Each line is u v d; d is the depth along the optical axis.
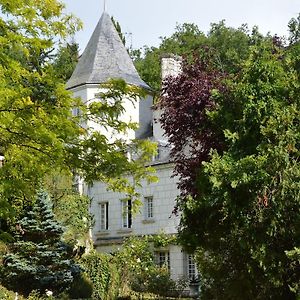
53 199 26.73
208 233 11.80
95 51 37.84
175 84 16.14
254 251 10.44
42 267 23.06
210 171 10.95
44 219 23.52
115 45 38.62
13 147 10.42
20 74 10.33
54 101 10.53
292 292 10.78
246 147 11.59
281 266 10.40
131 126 11.69
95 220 31.11
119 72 37.31
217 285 11.94
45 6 11.02
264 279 10.84
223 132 12.44
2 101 9.56
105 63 37.44
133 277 25.97
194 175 14.96
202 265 12.27
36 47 10.72
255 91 11.79
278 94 11.73
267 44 12.77
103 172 11.16
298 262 10.54
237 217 10.74
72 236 26.86
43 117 10.01
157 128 33.41
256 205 10.48
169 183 30.02
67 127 10.23
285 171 10.37
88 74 36.62
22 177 10.66
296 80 11.77
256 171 10.48
